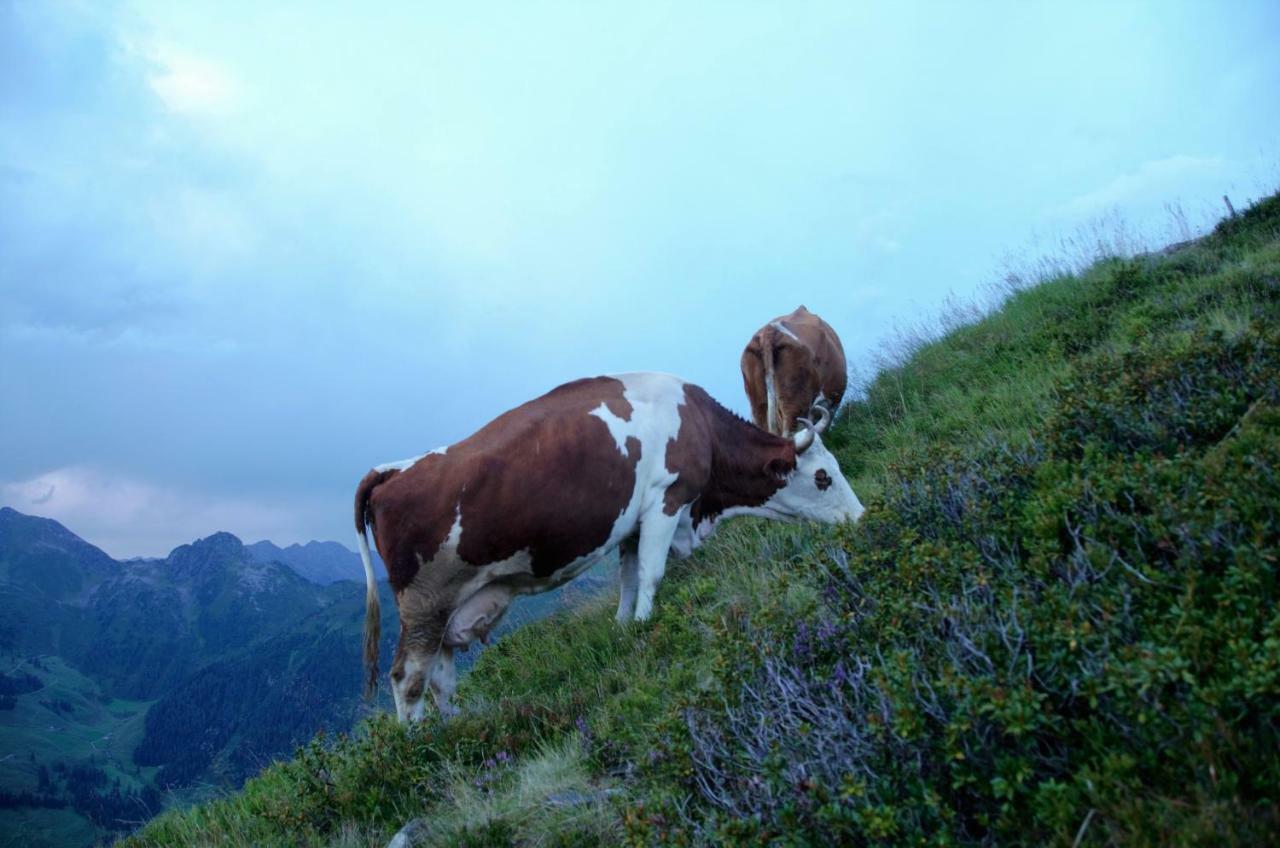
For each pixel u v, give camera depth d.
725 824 3.35
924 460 6.08
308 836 5.68
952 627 3.67
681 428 8.09
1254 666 2.67
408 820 5.44
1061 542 4.25
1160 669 2.79
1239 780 2.61
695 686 5.03
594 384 7.92
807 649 4.50
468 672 9.63
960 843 2.89
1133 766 2.76
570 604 10.48
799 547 8.43
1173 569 3.54
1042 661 3.25
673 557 9.47
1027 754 3.00
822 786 3.24
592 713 6.05
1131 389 5.35
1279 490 3.53
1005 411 9.03
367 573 6.92
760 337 11.38
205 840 6.59
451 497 6.87
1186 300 9.49
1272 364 5.02
